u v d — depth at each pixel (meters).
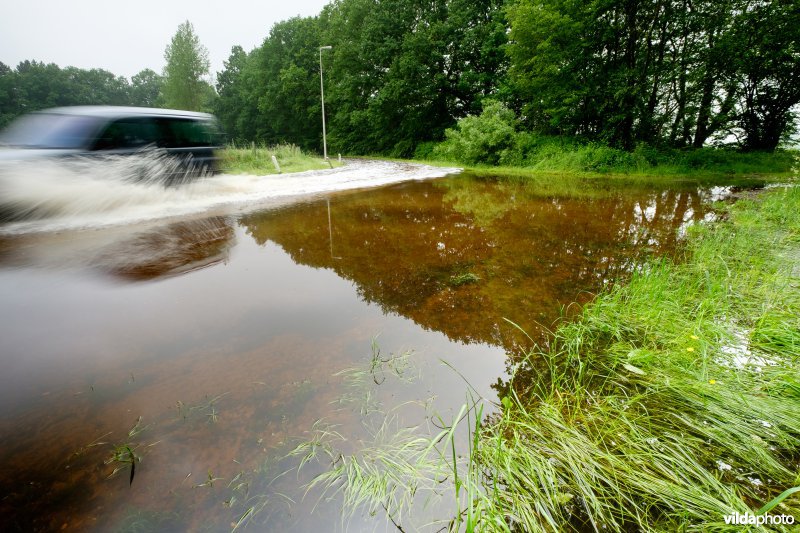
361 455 1.69
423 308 3.25
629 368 2.24
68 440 1.75
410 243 5.30
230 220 6.54
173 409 1.96
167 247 4.87
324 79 37.78
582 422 1.86
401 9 29.50
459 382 2.24
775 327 2.48
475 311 3.19
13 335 2.67
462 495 1.53
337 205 8.14
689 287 3.24
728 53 15.35
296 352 2.53
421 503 1.49
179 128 8.38
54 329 2.78
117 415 1.92
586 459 1.62
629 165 15.95
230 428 1.84
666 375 2.16
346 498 1.49
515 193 10.21
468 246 5.14
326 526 1.38
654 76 16.45
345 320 3.02
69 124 6.74
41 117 7.04
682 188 11.07
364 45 30.22
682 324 2.70
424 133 30.47
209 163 9.13
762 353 2.32
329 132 38.59
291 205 8.05
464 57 26.88
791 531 1.28
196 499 1.47
